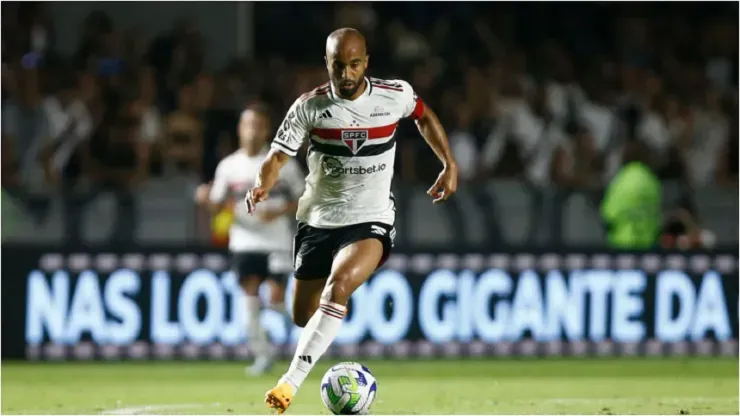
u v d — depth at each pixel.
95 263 41.47
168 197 45.19
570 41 62.91
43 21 57.81
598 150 53.47
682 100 60.09
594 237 45.94
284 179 36.84
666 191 47.28
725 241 47.41
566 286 42.47
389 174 23.64
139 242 42.16
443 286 42.09
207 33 59.62
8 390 33.03
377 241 23.22
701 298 42.94
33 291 41.28
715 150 55.12
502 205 45.69
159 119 52.62
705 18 63.62
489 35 61.66
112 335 41.44
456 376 37.12
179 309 41.56
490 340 42.22
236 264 37.53
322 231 23.69
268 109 54.31
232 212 37.25
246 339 41.66
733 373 38.03
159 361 41.44
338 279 22.59
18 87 52.62
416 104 23.77
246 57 59.28
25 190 45.62
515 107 52.91
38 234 44.62
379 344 41.81
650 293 42.78
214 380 36.00
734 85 61.56
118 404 29.11
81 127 51.28
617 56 62.84
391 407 27.97
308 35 61.53
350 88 22.39
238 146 52.47
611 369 39.28
